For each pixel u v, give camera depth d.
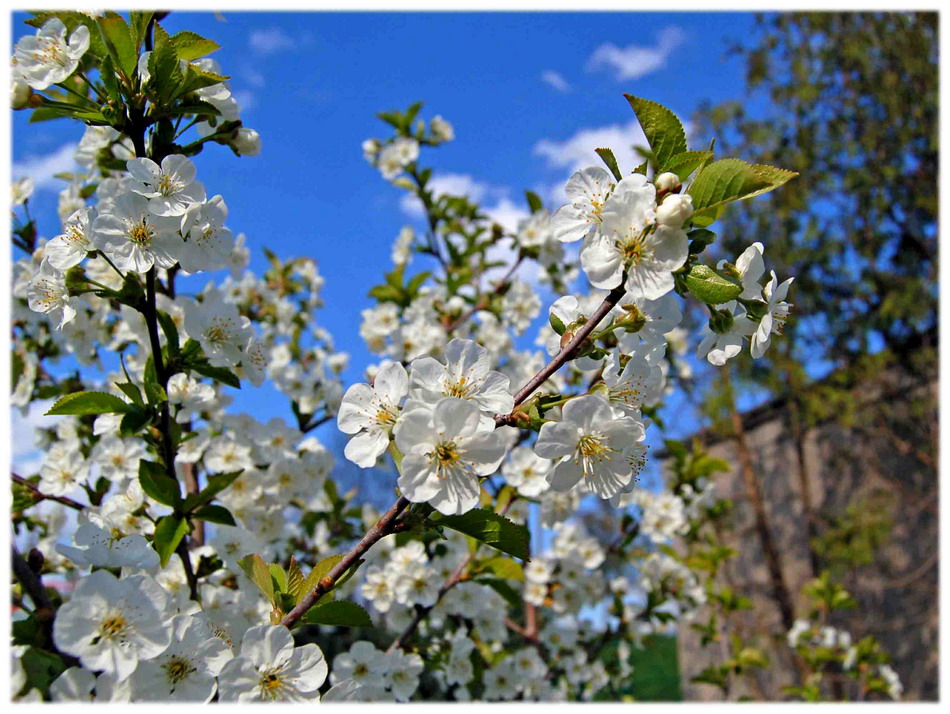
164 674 0.24
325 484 0.56
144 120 0.29
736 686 1.39
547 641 0.58
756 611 1.49
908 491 1.29
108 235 0.28
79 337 0.38
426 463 0.23
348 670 0.36
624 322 0.25
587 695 0.59
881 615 1.32
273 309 0.56
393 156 0.66
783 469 1.59
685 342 0.73
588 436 0.24
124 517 0.34
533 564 0.54
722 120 1.53
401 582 0.43
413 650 0.43
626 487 0.25
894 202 1.38
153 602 0.24
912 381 1.32
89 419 0.40
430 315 0.58
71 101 0.29
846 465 1.45
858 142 1.41
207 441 0.39
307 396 0.50
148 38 0.30
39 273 0.29
